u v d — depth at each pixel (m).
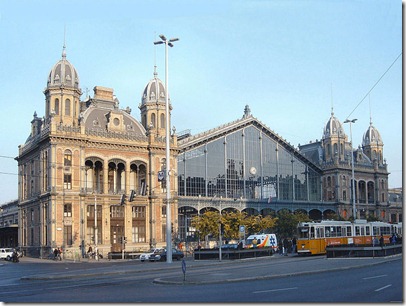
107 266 49.78
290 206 99.00
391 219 119.56
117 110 80.00
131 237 77.44
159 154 81.56
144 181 80.75
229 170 91.31
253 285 26.36
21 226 84.81
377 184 115.25
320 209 103.56
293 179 101.12
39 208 76.00
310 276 31.05
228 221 76.62
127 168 78.62
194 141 86.50
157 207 79.94
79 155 73.50
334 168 106.69
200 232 76.50
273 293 22.33
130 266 45.75
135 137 79.75
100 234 74.75
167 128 49.59
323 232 61.91
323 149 112.06
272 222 80.88
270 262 47.19
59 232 70.38
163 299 21.34
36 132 82.62
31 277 35.47
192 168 86.69
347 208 107.06
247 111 94.75
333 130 110.94
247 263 47.28
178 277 31.33
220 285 27.11
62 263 60.62
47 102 76.19
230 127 91.19
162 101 85.12
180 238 83.69
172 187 81.75
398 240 64.19
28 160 83.50
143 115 85.94
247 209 93.19
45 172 74.31
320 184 107.06
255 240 64.38
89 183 76.00
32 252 78.38
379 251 47.94
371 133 120.31
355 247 48.56
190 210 85.81
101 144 76.25
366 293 21.50
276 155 98.94
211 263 48.28
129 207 77.94
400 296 20.23
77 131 73.62
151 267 43.03
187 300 20.72
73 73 76.25
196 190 86.44
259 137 96.50
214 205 87.69
